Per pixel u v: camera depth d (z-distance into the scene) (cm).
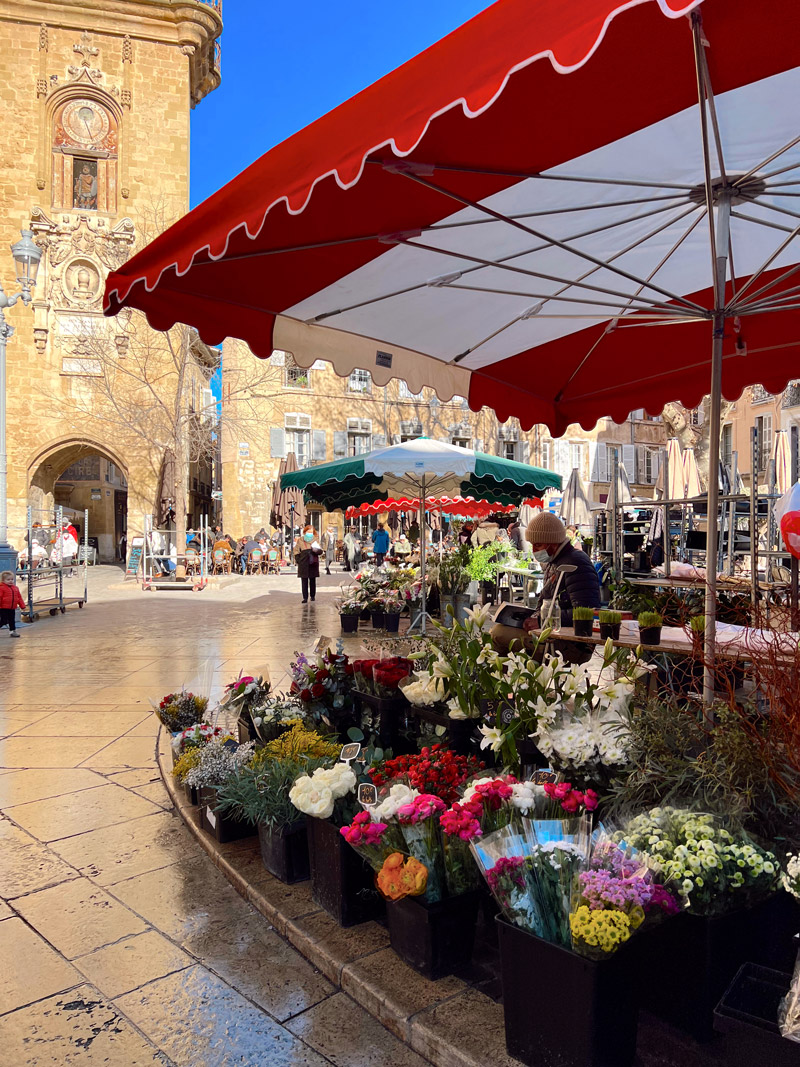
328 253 304
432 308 368
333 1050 218
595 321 395
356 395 3142
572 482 1584
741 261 346
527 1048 199
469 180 252
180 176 2652
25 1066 212
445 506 1270
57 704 671
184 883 327
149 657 925
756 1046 177
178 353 2608
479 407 460
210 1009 238
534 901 203
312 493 1191
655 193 272
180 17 2600
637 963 194
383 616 1119
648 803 234
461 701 321
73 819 401
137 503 2566
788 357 442
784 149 222
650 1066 197
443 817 233
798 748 217
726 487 1023
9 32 2520
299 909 291
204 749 403
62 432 2531
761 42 183
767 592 342
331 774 287
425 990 235
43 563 2008
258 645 1012
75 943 278
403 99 188
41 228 2514
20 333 2506
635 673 302
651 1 164
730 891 199
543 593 473
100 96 2577
